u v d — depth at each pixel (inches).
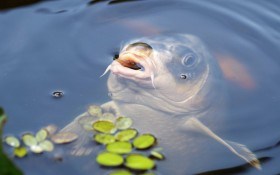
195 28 207.8
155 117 166.6
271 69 191.5
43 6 214.8
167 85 169.8
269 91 182.5
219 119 170.2
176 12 218.4
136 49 172.1
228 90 178.7
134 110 167.0
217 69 179.8
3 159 117.6
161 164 152.2
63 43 196.7
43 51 192.1
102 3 219.0
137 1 222.1
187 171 153.4
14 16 207.0
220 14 217.2
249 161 154.3
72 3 218.2
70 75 182.4
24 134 157.0
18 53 189.9
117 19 211.5
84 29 204.2
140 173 145.3
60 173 145.1
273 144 161.8
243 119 170.9
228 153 158.2
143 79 167.2
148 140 155.6
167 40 180.2
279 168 153.0
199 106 170.7
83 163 148.0
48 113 166.4
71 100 171.6
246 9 220.1
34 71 182.9
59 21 206.8
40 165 146.6
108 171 145.7
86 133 155.6
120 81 170.2
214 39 201.6
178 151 159.3
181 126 164.9
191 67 173.9
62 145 152.6
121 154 148.7
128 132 155.6
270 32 208.5
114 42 197.6
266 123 169.8
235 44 200.2
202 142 161.2
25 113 165.6
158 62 169.9
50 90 175.3
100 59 190.1
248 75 186.2
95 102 170.7
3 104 168.6
